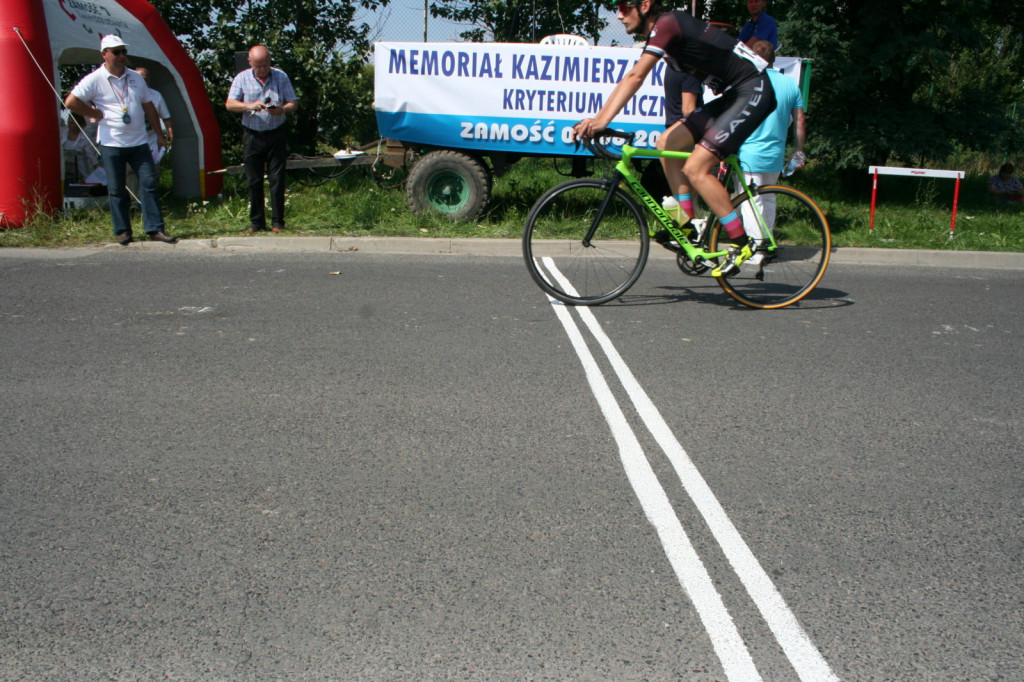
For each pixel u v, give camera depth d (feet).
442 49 29.81
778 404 14.55
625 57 29.19
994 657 8.08
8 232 28.40
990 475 12.00
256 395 14.52
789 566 9.56
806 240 21.94
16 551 9.65
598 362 16.57
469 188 30.50
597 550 9.81
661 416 13.89
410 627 8.38
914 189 44.24
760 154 24.62
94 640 8.15
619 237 21.13
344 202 33.65
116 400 14.21
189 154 35.53
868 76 38.63
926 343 18.47
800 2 38.60
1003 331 19.63
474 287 22.63
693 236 20.57
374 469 11.79
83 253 26.40
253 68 27.84
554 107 29.71
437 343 17.61
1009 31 51.26
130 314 19.42
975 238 30.78
